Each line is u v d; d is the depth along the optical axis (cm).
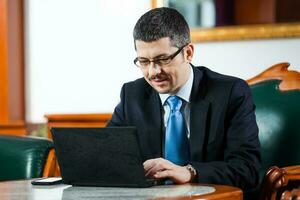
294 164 230
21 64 341
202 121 202
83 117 311
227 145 201
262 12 280
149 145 208
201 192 156
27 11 340
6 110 337
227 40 289
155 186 171
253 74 285
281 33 276
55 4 333
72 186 177
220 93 205
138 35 191
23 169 221
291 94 238
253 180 192
